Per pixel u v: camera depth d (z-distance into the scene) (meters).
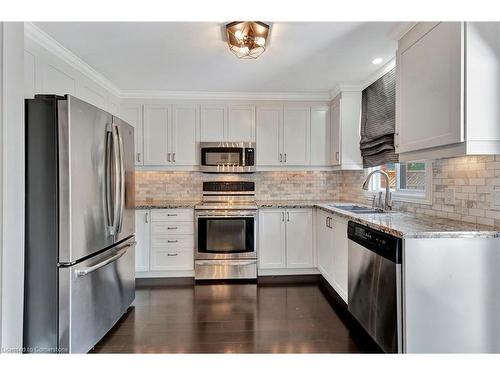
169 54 2.64
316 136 3.95
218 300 3.00
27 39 2.13
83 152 1.94
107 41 2.39
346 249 2.62
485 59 1.54
